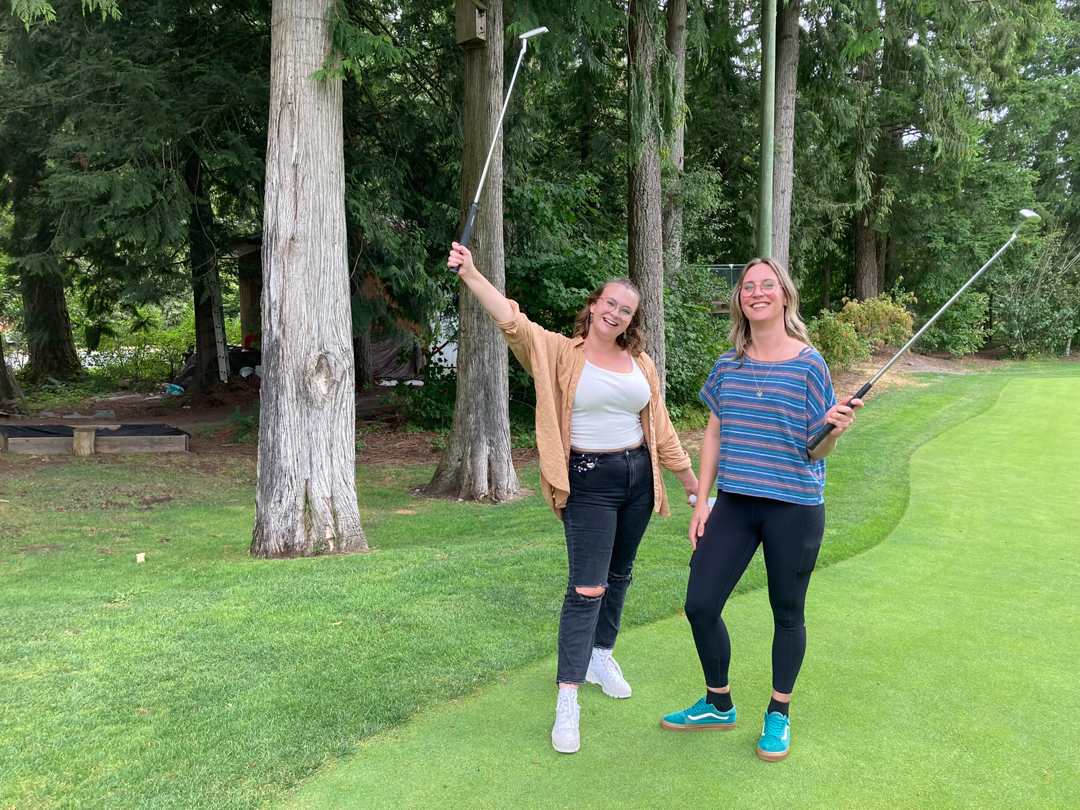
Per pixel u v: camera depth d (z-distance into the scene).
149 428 10.77
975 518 6.11
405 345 13.71
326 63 5.34
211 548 5.97
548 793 2.27
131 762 2.43
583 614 2.62
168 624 3.65
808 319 21.66
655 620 3.79
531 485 9.06
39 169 12.43
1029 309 23.78
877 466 8.45
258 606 3.93
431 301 12.21
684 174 14.87
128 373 18.61
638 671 3.17
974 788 2.31
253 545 5.59
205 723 2.67
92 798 2.23
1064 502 6.65
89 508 7.34
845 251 24.81
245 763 2.43
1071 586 4.38
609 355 2.70
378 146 12.45
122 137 9.86
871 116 18.31
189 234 12.33
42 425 11.05
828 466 8.51
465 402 8.40
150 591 4.33
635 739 2.60
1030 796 2.27
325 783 2.33
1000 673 3.16
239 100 10.77
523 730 2.66
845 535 5.54
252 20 11.77
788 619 2.48
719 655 2.59
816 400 2.38
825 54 15.97
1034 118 22.16
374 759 2.47
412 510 7.70
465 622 3.67
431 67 11.96
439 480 8.56
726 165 20.39
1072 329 24.02
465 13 7.82
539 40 8.18
